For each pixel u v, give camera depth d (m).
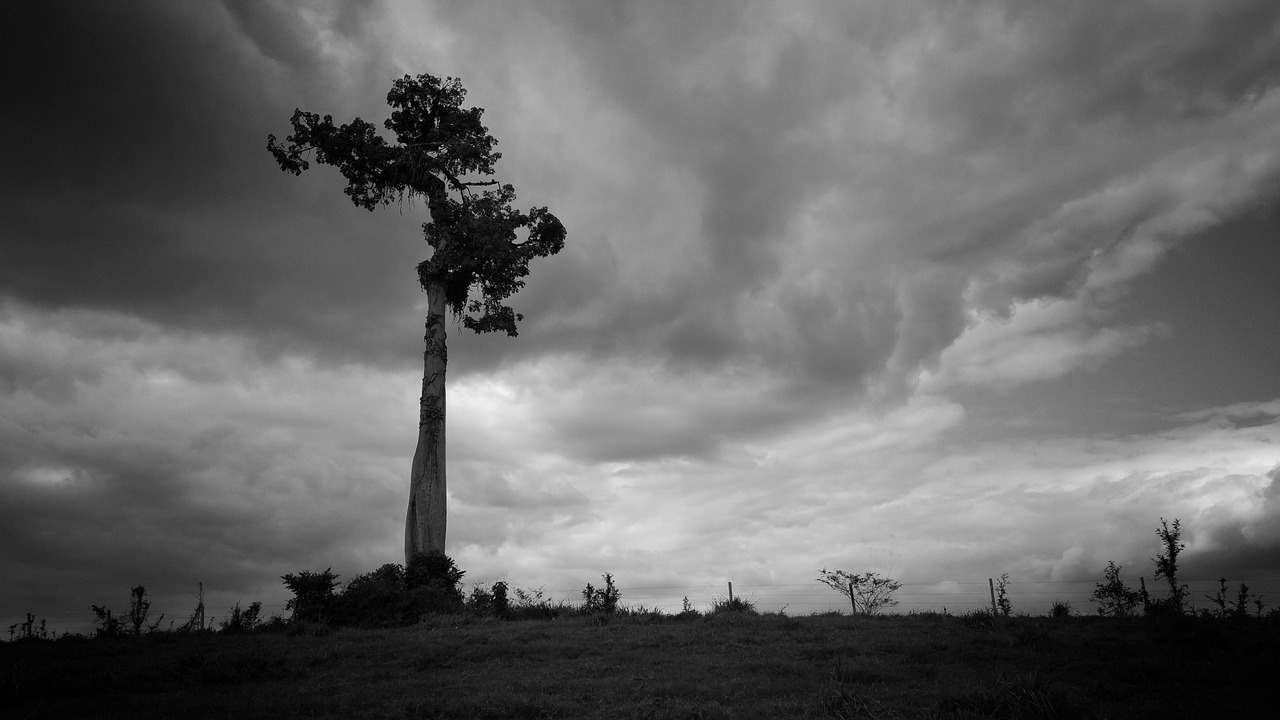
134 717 11.63
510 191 38.06
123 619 26.08
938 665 14.62
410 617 26.09
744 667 14.83
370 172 39.22
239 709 11.92
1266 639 16.69
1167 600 24.03
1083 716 10.19
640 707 11.39
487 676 14.51
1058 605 24.81
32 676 14.65
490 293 38.72
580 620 24.88
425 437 34.69
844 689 11.66
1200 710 10.91
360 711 11.69
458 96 39.97
